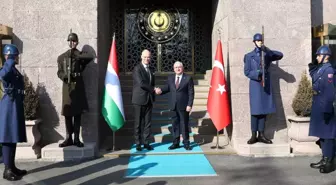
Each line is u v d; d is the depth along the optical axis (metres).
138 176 5.53
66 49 7.17
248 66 6.85
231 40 7.40
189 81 7.19
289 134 7.23
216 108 7.24
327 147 5.70
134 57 10.88
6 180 5.39
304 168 5.96
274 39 7.36
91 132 7.14
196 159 6.61
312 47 7.95
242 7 7.32
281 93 7.38
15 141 5.31
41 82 7.16
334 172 5.70
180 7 10.95
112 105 7.13
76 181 5.30
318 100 5.72
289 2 7.40
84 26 7.19
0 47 7.12
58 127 7.16
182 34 10.95
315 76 5.80
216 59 7.36
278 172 5.72
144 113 7.25
